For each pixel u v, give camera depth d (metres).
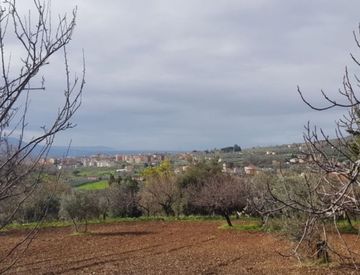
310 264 17.00
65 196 37.50
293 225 16.16
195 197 48.88
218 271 18.59
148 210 56.53
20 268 20.52
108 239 33.31
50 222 42.84
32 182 3.39
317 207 5.79
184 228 40.00
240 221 44.19
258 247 26.14
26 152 3.35
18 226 38.34
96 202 43.22
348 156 5.02
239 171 57.78
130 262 22.16
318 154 5.26
